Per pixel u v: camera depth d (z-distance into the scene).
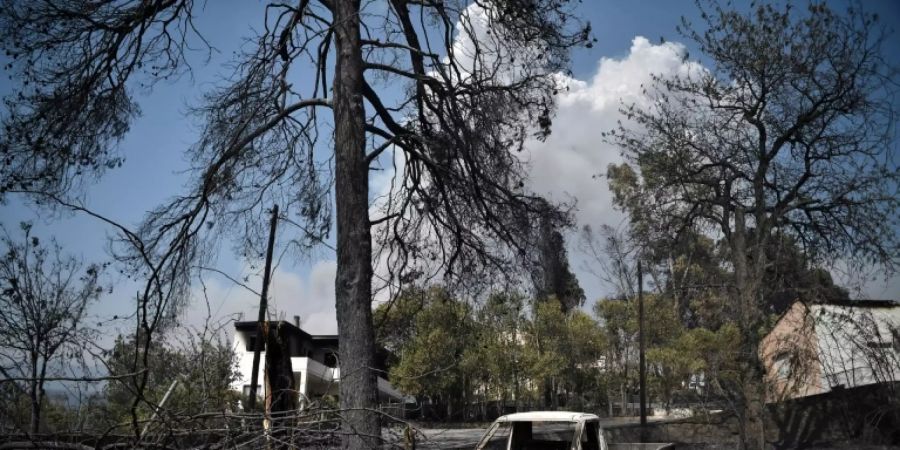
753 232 24.27
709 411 25.19
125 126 13.44
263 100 14.88
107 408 7.99
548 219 14.98
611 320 42.50
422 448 8.50
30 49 12.45
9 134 12.26
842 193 21.08
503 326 34.12
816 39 20.64
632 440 25.30
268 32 14.65
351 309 11.81
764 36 21.39
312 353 39.66
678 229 24.61
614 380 42.09
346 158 12.54
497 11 13.93
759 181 22.75
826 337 22.83
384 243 15.59
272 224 14.75
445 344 28.38
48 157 12.37
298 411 7.29
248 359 32.22
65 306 12.89
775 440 23.56
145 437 6.77
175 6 13.71
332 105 13.19
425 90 14.62
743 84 22.47
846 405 22.20
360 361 11.55
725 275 29.55
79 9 12.71
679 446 23.89
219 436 7.07
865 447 20.16
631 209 24.59
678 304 31.06
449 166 14.58
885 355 20.64
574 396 43.25
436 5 13.77
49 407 8.00
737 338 23.91
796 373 21.97
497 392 37.72
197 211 13.66
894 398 20.81
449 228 15.47
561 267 15.52
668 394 35.41
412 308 17.08
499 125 13.94
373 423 10.54
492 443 12.69
